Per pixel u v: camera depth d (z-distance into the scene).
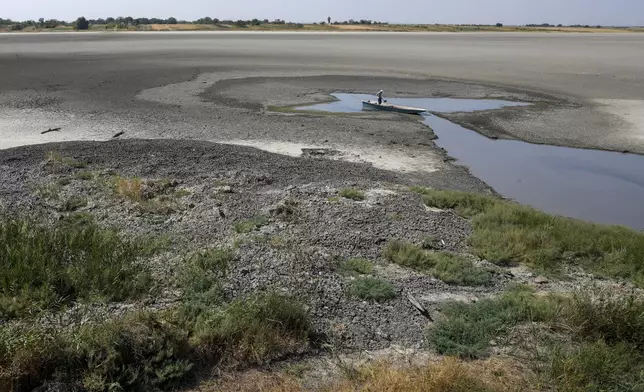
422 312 7.23
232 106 26.36
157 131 20.27
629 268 9.21
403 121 23.70
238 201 11.52
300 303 6.94
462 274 8.55
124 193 11.48
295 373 5.77
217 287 7.27
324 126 22.06
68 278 7.41
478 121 23.95
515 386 5.64
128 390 5.30
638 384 5.77
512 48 69.62
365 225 10.48
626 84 35.47
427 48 67.44
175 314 6.46
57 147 15.69
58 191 11.57
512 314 7.14
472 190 14.78
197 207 11.02
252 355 5.93
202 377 5.62
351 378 5.70
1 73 35.81
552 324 6.93
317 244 9.41
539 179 16.23
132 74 36.94
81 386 5.20
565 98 30.33
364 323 6.90
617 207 14.08
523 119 24.44
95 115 23.06
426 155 18.23
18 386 5.14
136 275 7.69
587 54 60.12
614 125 23.23
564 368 5.83
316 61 48.53
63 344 5.58
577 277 8.95
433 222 10.95
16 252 7.80
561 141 20.64
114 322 5.99
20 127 20.31
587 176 16.62
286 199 11.57
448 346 6.43
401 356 6.24
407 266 8.89
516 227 10.70
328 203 11.55
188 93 29.83
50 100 26.38
